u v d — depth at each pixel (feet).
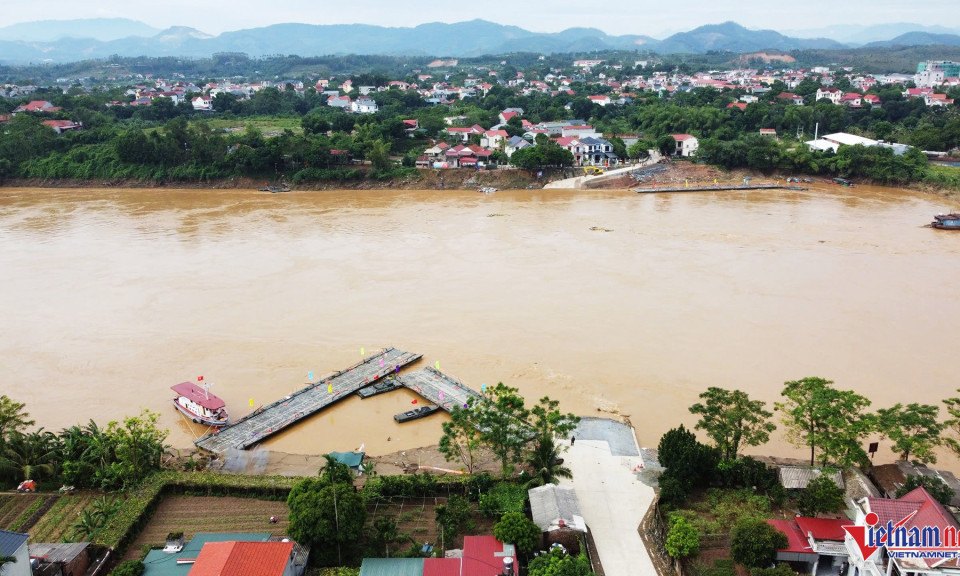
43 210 490.90
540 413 172.76
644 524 154.51
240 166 579.48
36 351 249.34
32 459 174.91
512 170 568.00
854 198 497.05
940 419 194.49
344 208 488.44
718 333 255.50
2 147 609.01
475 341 253.85
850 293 293.84
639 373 227.61
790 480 160.25
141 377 231.30
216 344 254.68
